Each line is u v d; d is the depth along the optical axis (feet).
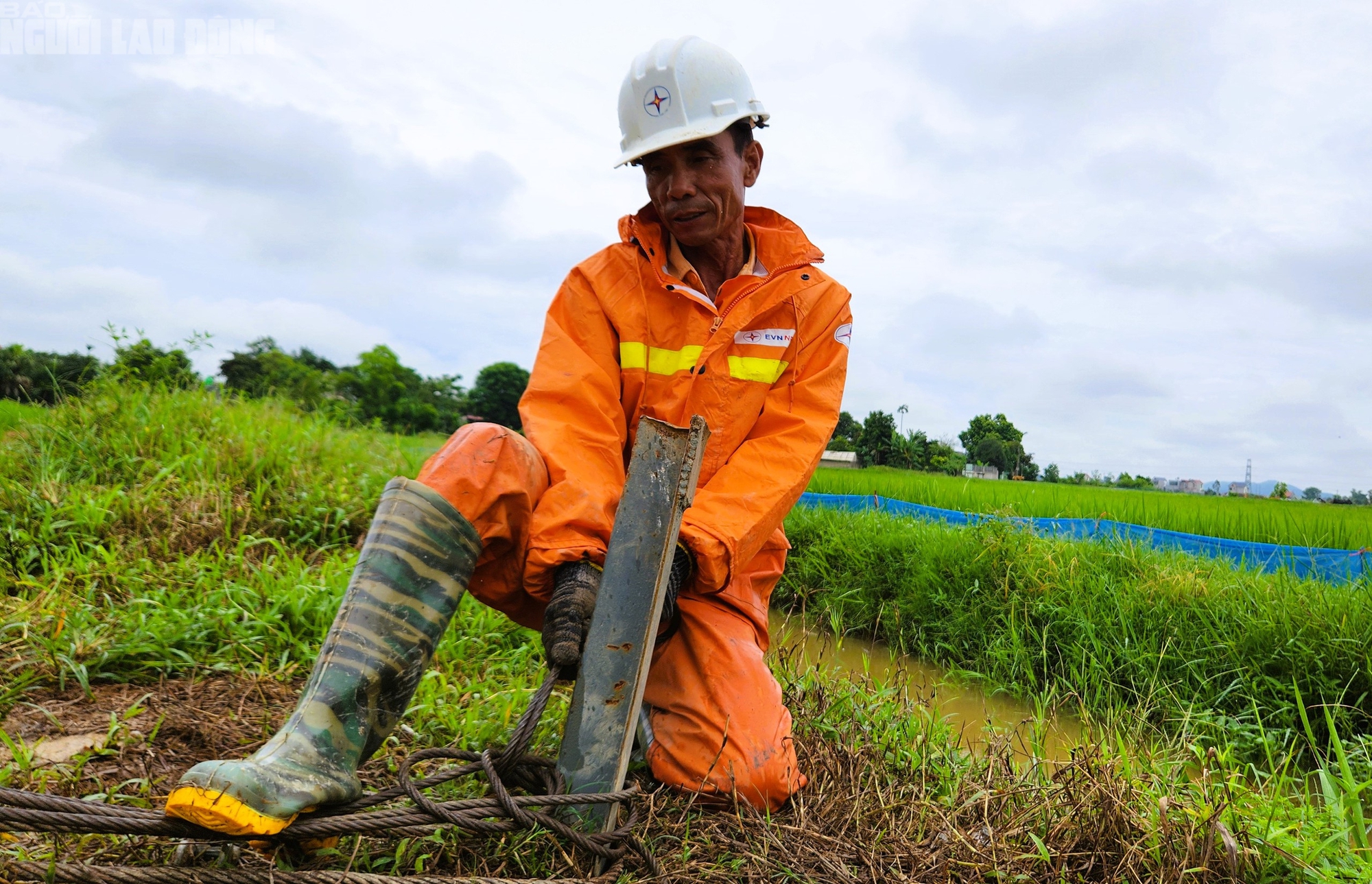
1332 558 18.37
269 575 10.75
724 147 7.32
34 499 11.94
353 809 5.14
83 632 8.41
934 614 16.53
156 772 6.44
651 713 7.28
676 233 7.47
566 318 7.63
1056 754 10.49
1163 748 9.80
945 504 33.17
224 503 13.26
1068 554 16.76
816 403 7.57
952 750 8.47
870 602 17.71
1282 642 12.73
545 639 5.91
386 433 22.89
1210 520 27.02
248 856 5.20
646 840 6.06
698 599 7.41
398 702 5.42
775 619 18.43
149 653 8.43
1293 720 11.43
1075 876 6.18
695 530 6.50
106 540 11.62
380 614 5.29
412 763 5.46
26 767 6.14
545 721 8.00
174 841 5.24
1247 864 6.18
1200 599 14.34
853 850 6.25
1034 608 15.25
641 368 7.55
